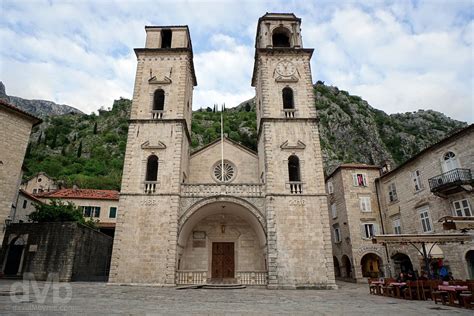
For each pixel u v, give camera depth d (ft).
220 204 90.89
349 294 67.00
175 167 90.43
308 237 83.82
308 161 92.63
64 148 391.86
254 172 107.96
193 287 77.00
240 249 97.81
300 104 100.89
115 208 171.22
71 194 172.45
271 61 106.83
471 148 83.15
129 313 36.42
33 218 108.47
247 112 440.04
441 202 91.76
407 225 107.76
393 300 56.03
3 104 92.63
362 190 127.75
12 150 94.73
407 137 426.51
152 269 79.51
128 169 90.27
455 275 85.35
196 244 97.86
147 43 110.73
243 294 63.98
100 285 77.71
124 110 503.61
